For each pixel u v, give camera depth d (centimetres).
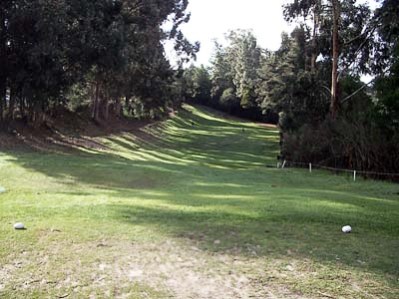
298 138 2708
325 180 1941
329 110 2805
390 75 2064
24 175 1514
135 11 3212
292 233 739
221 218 834
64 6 2300
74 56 2459
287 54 4312
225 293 470
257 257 594
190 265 555
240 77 8088
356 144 2225
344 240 707
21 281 488
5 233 664
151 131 4969
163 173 1795
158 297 455
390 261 596
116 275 514
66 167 1755
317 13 2894
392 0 2316
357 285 501
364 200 1188
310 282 505
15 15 2228
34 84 2406
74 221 766
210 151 4125
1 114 2588
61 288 471
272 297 462
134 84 3984
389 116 2070
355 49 2786
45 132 2941
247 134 6003
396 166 2094
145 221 787
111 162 2045
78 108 3947
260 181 1772
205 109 8819
